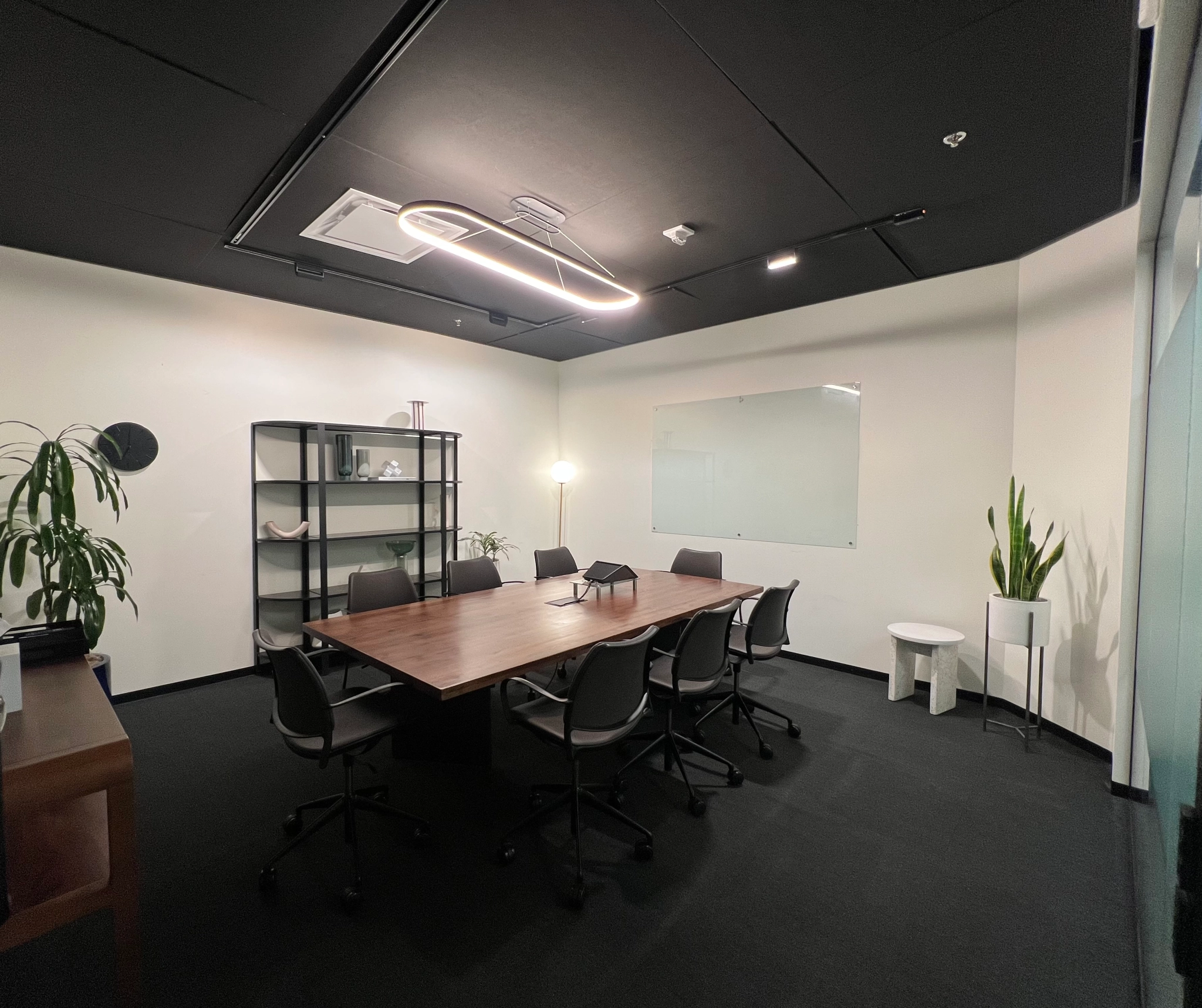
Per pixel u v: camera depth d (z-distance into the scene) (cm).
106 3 156
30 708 145
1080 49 173
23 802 117
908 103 200
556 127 214
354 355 466
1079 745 301
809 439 437
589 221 292
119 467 352
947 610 374
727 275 369
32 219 283
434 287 397
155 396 366
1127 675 251
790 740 312
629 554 570
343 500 464
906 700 369
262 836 222
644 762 287
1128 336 272
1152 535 203
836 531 424
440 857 211
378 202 270
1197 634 83
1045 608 298
